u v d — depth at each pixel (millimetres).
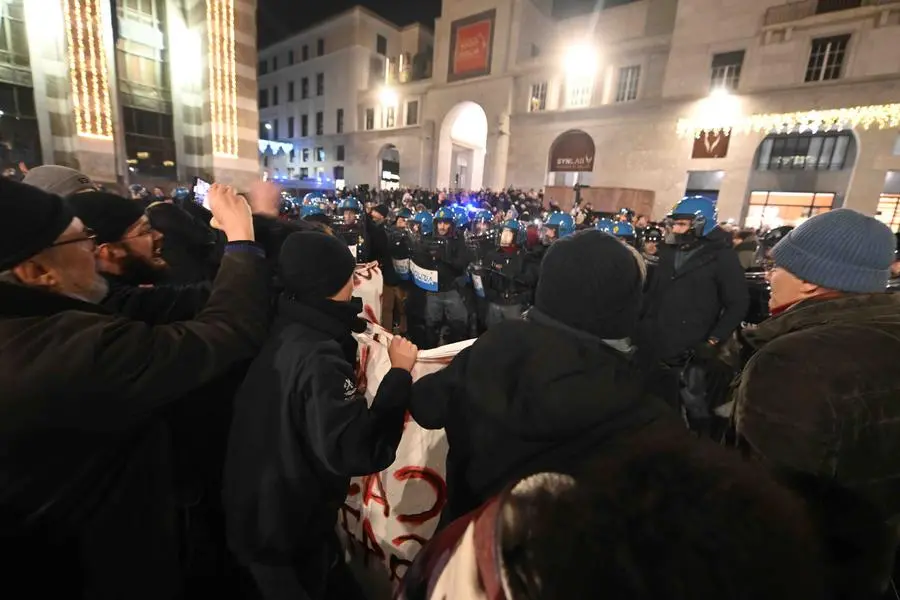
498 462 725
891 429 824
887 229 1000
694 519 270
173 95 16156
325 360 1079
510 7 22828
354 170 33500
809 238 1058
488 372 739
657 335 2637
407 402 1153
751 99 17156
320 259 1139
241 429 1138
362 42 32625
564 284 714
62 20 12305
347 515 1741
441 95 26469
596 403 615
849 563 867
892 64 14633
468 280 4457
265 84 40750
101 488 791
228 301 928
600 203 17188
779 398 861
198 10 15875
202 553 1343
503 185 24297
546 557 300
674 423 593
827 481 834
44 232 699
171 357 765
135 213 1387
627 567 265
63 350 651
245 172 17531
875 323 895
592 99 21172
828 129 15891
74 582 766
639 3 21109
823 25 15539
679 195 19125
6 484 656
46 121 12703
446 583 459
